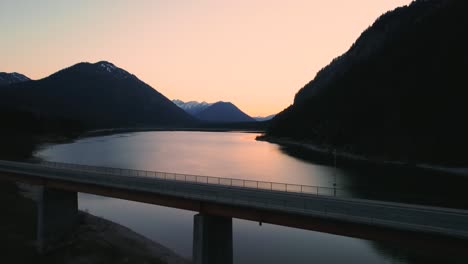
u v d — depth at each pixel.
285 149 162.62
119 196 33.66
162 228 45.94
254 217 26.08
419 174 85.94
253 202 26.09
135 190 31.62
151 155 128.00
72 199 39.31
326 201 26.72
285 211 24.33
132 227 46.25
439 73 122.69
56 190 37.66
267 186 69.25
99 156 120.44
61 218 37.78
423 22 158.00
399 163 105.06
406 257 35.47
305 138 186.75
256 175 84.44
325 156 130.38
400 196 59.72
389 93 139.88
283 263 34.16
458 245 19.53
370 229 22.00
